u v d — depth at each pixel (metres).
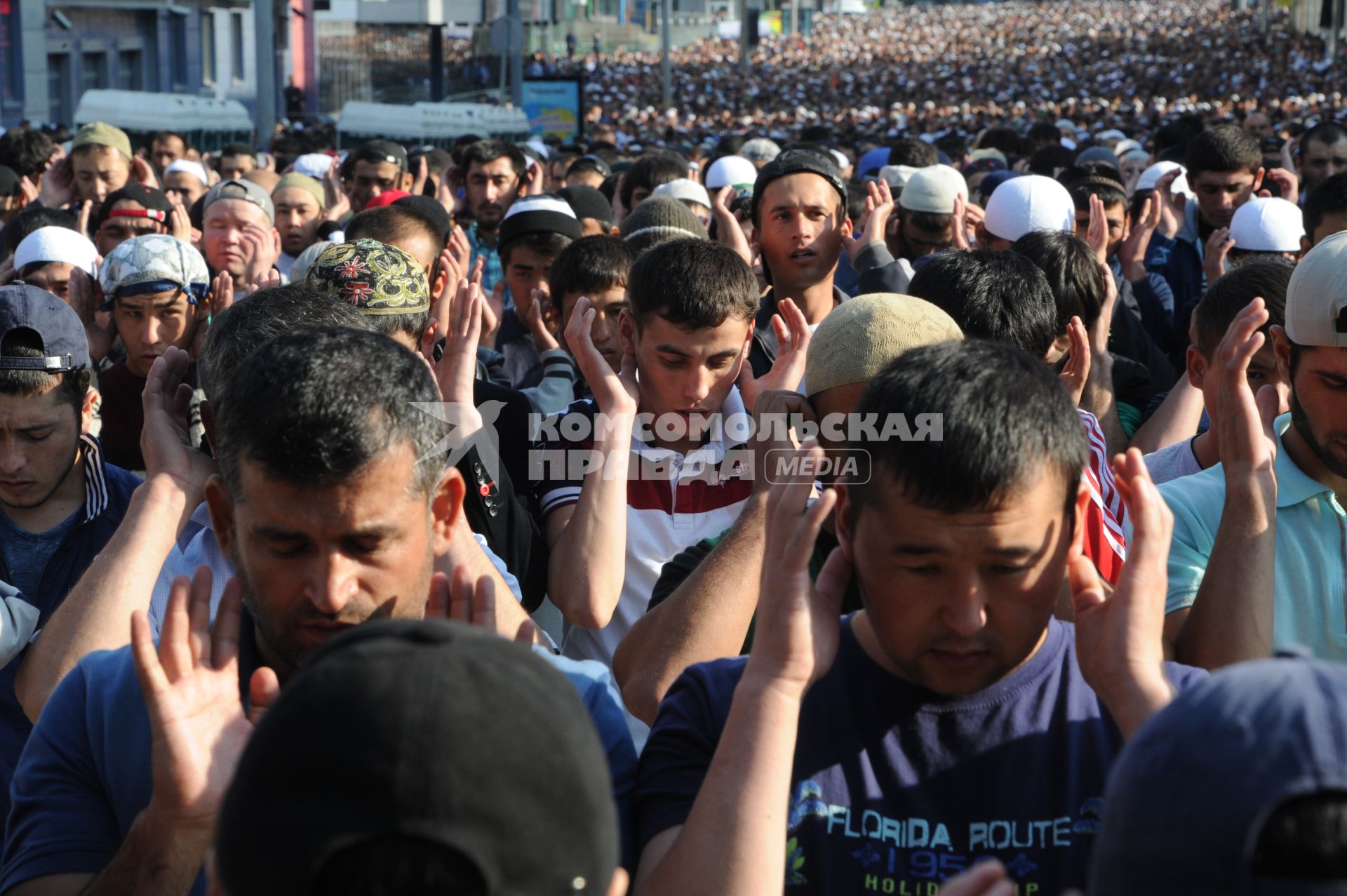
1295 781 1.10
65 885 1.96
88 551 3.23
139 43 38.09
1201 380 3.77
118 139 9.70
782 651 1.85
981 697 1.94
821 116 36.72
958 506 1.77
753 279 3.57
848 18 99.56
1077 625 1.94
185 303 4.51
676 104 46.22
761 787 1.79
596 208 7.73
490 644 1.35
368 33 35.75
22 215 6.55
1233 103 36.09
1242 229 6.29
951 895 1.45
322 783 1.20
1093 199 5.82
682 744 2.00
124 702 2.07
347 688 1.24
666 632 2.57
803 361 3.49
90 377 3.23
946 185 6.98
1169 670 1.96
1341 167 9.55
